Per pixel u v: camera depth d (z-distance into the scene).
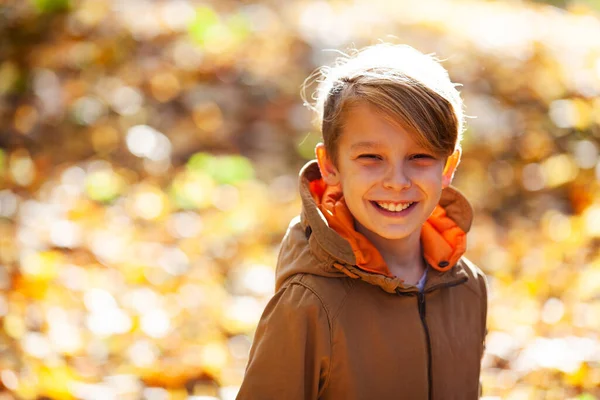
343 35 7.35
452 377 2.07
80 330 3.71
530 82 6.59
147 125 6.05
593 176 5.54
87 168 5.58
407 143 1.91
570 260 4.56
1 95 6.22
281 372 1.93
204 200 5.32
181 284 4.30
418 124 1.88
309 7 8.37
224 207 5.30
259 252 4.77
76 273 4.25
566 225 5.05
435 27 7.82
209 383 3.40
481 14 9.01
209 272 4.48
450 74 6.65
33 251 4.40
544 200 5.46
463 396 2.11
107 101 6.21
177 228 4.99
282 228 5.10
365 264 1.96
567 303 4.10
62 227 4.75
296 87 6.55
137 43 6.88
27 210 4.97
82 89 6.30
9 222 4.78
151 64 6.66
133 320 3.82
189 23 7.25
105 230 4.82
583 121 6.04
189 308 4.05
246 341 3.84
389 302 1.98
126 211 5.12
